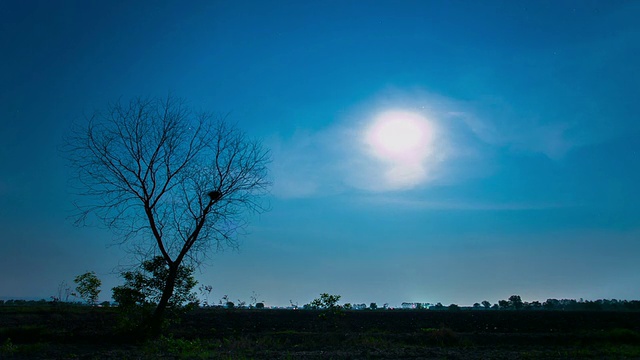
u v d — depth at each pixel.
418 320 32.25
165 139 22.52
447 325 29.38
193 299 22.38
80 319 26.03
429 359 15.66
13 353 16.05
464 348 19.47
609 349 18.47
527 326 28.94
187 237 22.42
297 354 16.53
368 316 34.94
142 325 21.02
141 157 22.16
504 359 15.85
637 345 20.19
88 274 25.97
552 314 38.34
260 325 27.27
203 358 15.20
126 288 21.30
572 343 21.11
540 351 18.14
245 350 17.58
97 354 16.17
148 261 21.73
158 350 17.58
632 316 35.91
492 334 22.81
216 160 23.30
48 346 17.66
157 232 22.03
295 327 26.80
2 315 26.05
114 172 22.03
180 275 22.16
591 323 30.28
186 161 22.78
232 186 23.39
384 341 20.73
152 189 22.16
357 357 15.94
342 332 24.17
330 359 15.31
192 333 23.17
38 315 26.91
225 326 26.30
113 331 21.39
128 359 15.15
